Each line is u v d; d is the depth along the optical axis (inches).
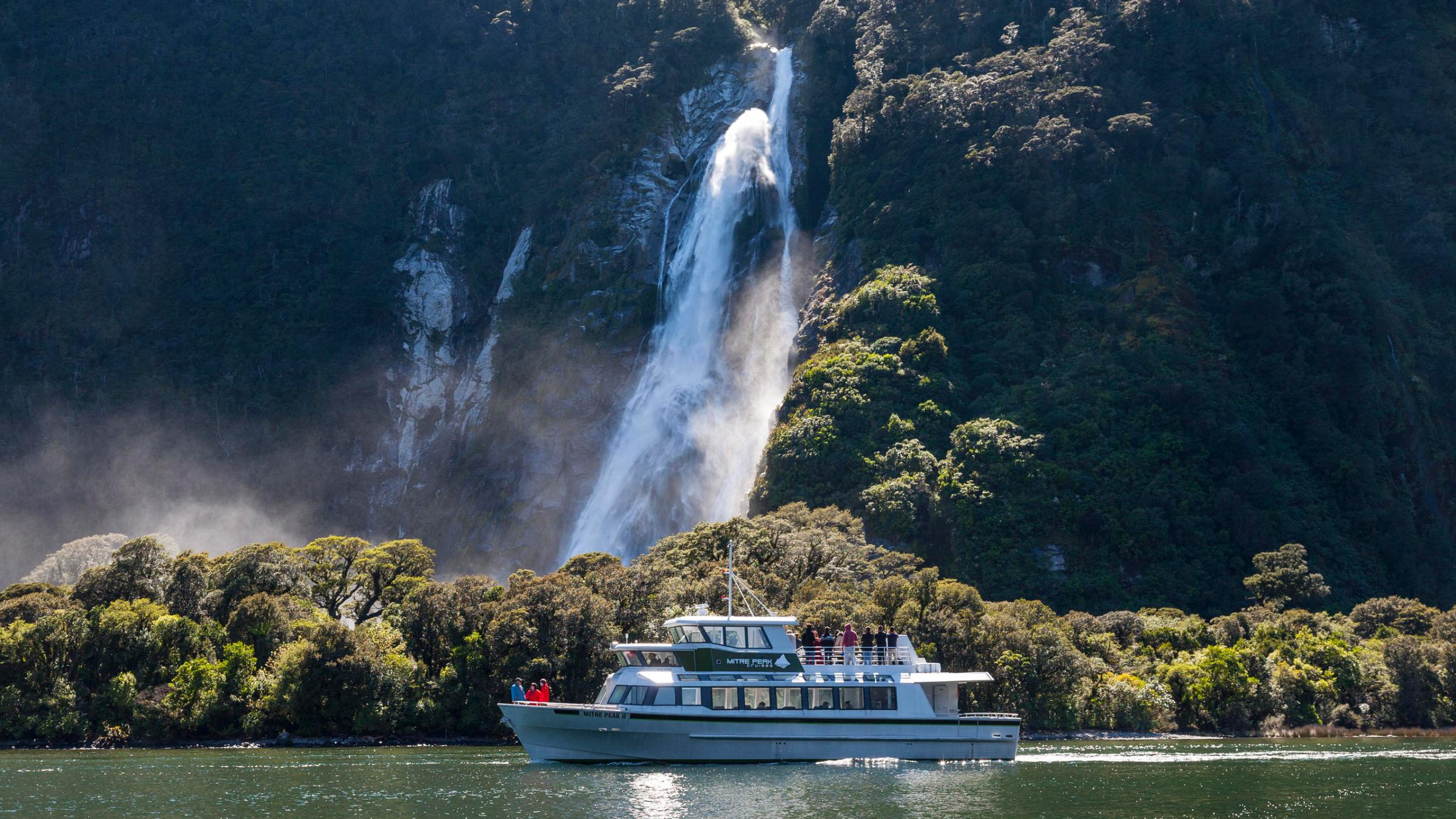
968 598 4581.7
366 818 2522.1
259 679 3956.7
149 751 3705.7
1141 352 6943.9
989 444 6299.2
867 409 6727.4
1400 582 6515.8
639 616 4271.7
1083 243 7514.8
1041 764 3351.4
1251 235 7568.9
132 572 4318.4
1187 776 3142.2
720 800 2699.3
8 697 3836.1
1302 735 4530.0
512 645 4008.4
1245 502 6353.3
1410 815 2623.0
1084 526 6176.2
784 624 3179.1
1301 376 7027.6
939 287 7401.6
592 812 2573.8
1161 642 5157.5
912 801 2696.9
